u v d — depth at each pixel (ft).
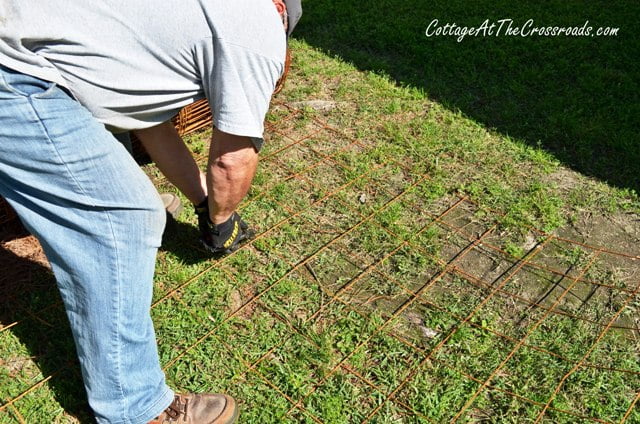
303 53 14.84
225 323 7.86
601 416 6.90
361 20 16.62
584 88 13.50
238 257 8.87
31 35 4.86
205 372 7.29
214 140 6.56
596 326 8.00
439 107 12.77
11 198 5.42
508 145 11.60
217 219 7.84
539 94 13.34
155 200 5.60
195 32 5.49
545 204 10.03
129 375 5.90
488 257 9.09
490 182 10.59
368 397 7.08
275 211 9.78
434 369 7.40
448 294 8.46
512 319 8.11
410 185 10.48
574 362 7.50
